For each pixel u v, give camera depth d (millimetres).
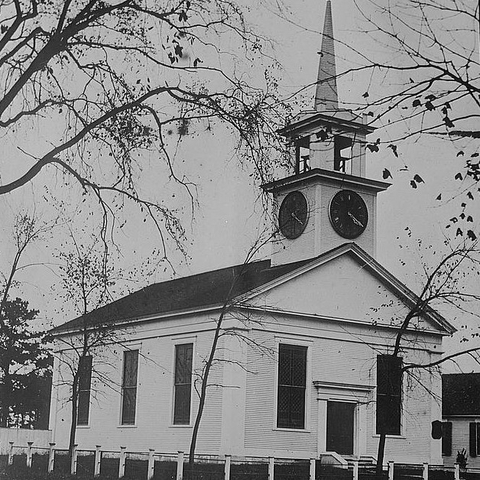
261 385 38594
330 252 41188
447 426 58438
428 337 44375
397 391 35719
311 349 40344
